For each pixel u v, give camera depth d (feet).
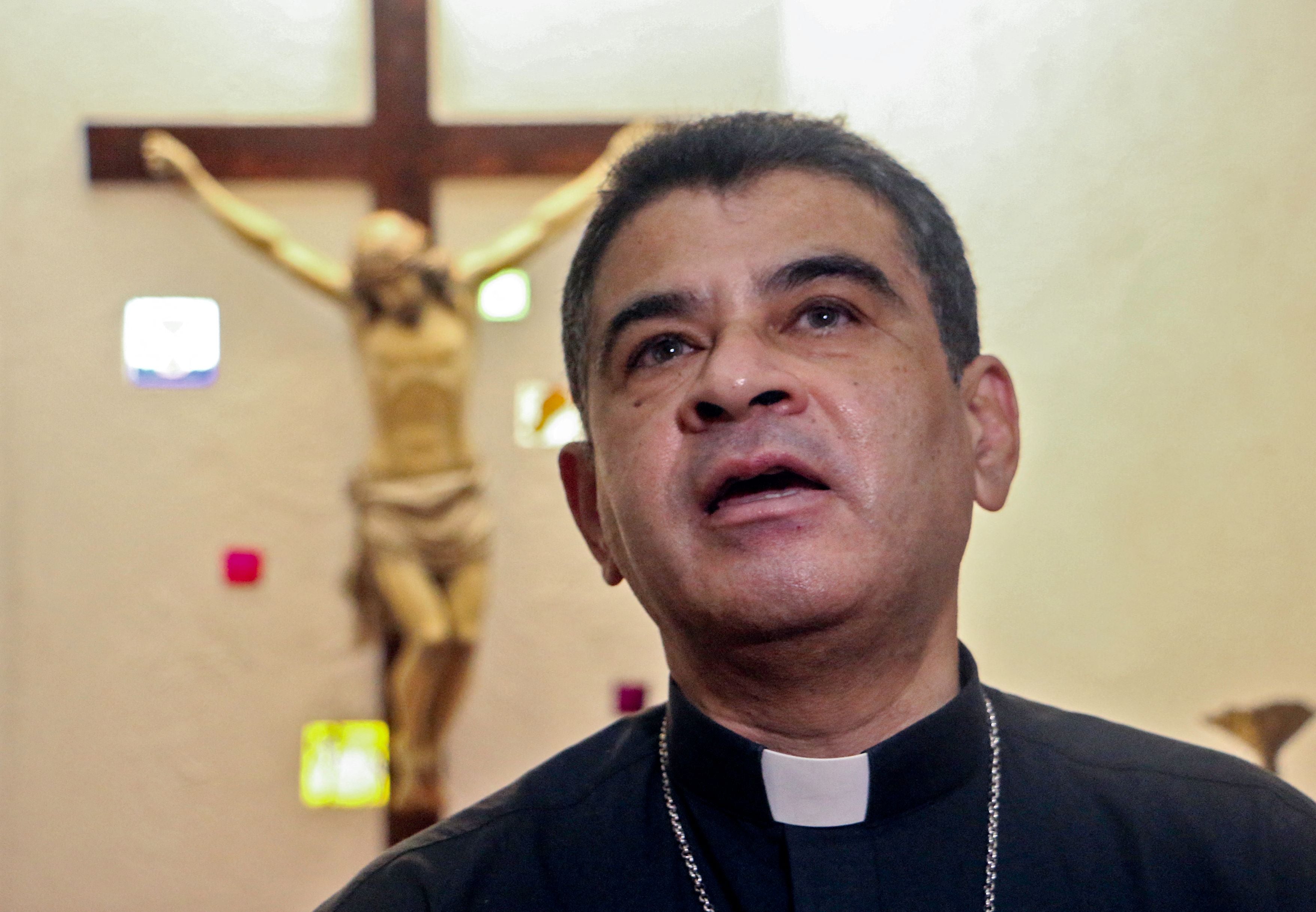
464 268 16.11
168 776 18.13
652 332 4.21
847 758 4.13
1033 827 4.29
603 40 18.89
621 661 18.24
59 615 18.33
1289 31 13.38
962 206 15.15
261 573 18.37
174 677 18.26
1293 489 13.17
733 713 4.29
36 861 17.98
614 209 4.50
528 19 18.86
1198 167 13.87
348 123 17.84
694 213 4.27
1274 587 13.21
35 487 18.44
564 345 4.94
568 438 18.26
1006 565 14.53
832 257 4.13
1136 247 14.19
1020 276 14.76
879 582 3.81
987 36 15.30
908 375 4.06
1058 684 14.12
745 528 3.80
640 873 4.40
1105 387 14.26
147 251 18.57
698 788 4.34
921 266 4.36
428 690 16.30
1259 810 4.23
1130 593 13.92
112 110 18.65
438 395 16.02
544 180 18.04
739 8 18.97
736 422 3.89
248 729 18.21
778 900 4.17
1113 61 14.51
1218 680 13.34
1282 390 13.28
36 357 18.52
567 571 18.28
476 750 18.02
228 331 18.58
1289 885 4.03
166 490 18.48
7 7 18.75
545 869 4.45
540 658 18.17
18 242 18.58
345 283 16.21
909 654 4.09
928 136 15.52
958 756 4.26
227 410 18.53
